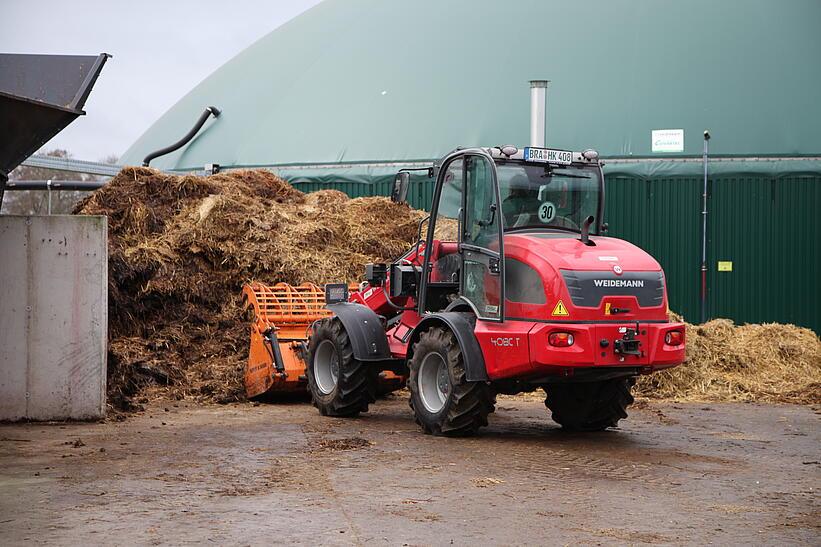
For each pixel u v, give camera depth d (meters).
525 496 7.13
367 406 11.24
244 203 15.19
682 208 21.02
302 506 6.68
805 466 8.52
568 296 9.09
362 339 10.91
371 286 12.16
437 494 7.15
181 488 7.21
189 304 13.82
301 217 15.61
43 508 6.55
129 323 13.27
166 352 13.05
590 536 6.02
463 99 23.02
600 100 22.14
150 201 15.13
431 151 22.25
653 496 7.21
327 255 14.79
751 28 23.08
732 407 12.64
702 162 20.98
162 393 12.27
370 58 25.38
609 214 21.36
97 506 6.61
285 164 23.62
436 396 10.15
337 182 22.95
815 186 20.67
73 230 10.45
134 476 7.63
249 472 7.84
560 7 24.66
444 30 25.16
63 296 10.45
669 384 13.75
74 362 10.49
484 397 9.68
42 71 10.42
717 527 6.30
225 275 14.26
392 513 6.52
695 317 20.95
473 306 9.93
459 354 9.70
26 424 10.32
